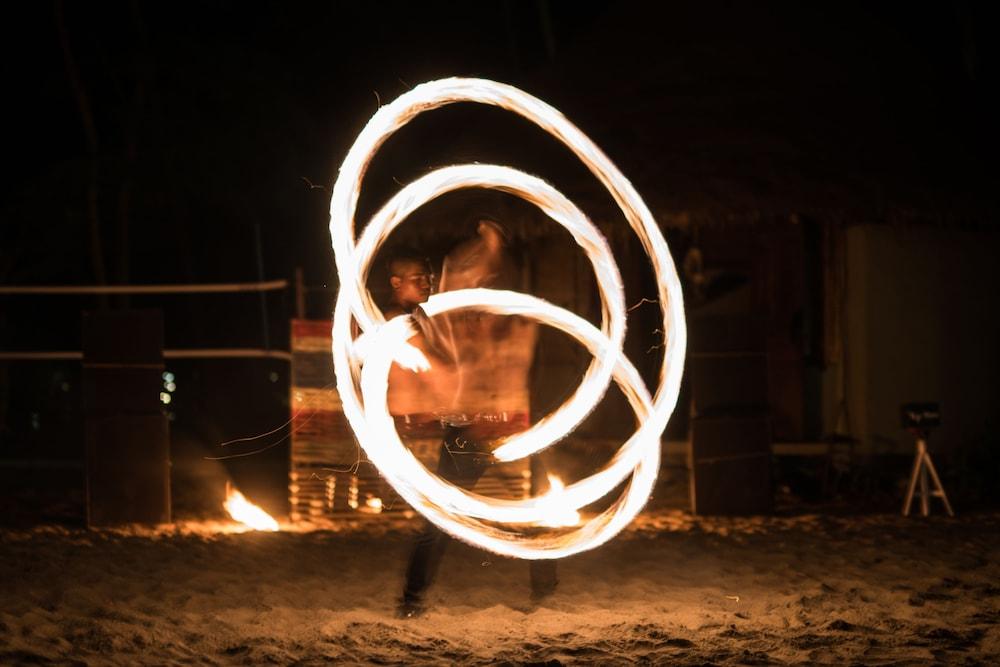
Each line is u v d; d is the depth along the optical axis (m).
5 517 10.59
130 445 10.01
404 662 5.58
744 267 13.27
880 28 15.18
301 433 10.33
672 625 6.28
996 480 12.16
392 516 10.40
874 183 12.82
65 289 12.12
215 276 21.59
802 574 7.70
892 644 5.87
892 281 12.95
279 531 9.65
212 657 5.70
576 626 6.27
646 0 15.51
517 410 6.79
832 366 13.22
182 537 9.25
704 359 10.45
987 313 13.13
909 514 10.59
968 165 13.43
